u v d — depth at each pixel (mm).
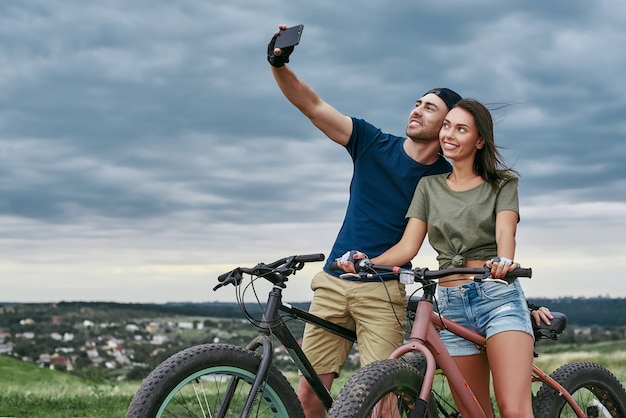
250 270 2490
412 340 2373
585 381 3006
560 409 2908
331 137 2967
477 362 2631
